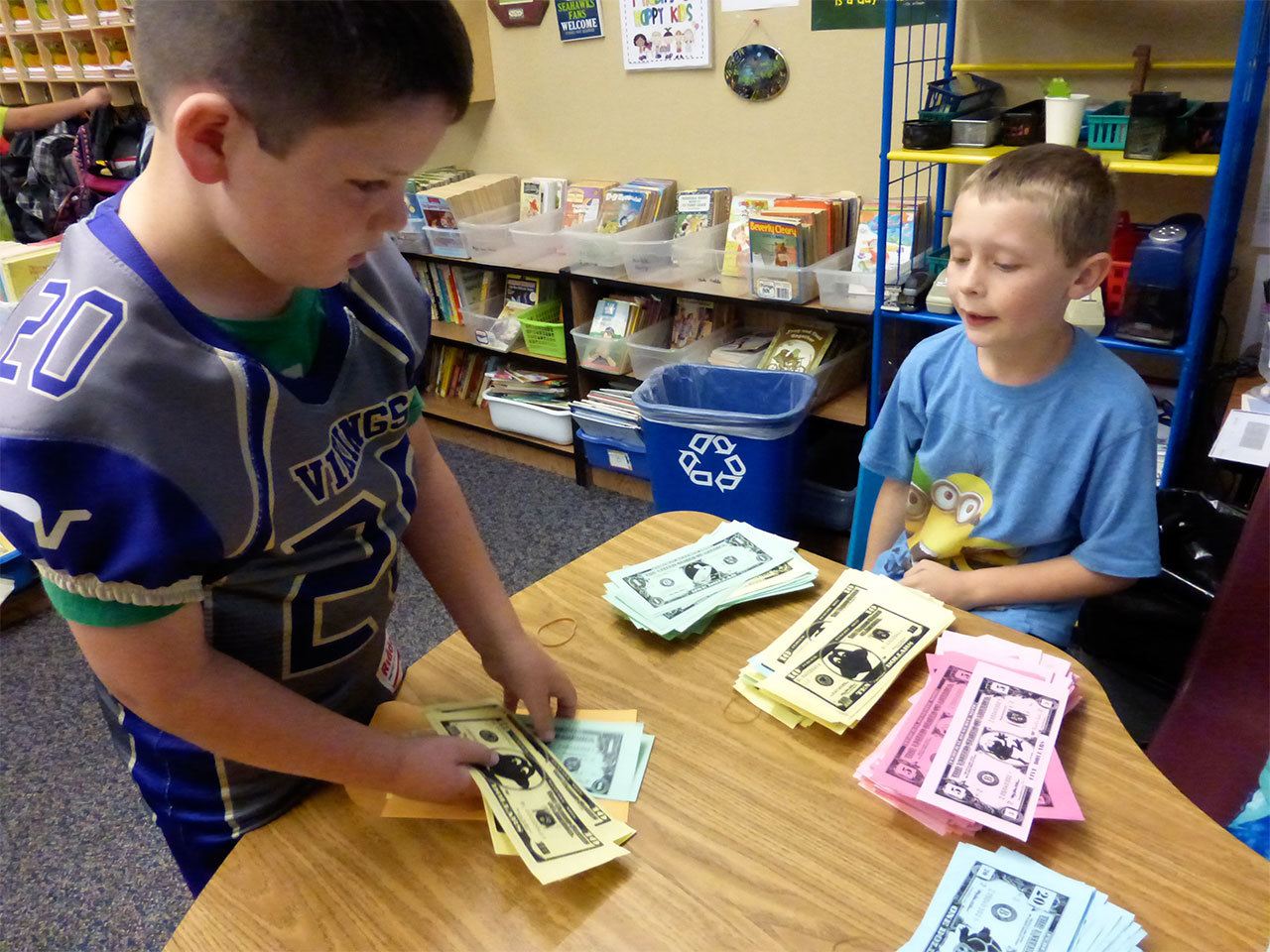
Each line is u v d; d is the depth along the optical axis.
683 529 1.18
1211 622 1.10
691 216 2.49
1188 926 0.65
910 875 0.70
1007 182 1.15
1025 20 1.92
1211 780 1.07
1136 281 1.63
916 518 1.49
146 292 0.58
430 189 2.87
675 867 0.71
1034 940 0.63
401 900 0.70
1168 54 1.79
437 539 0.92
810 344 2.36
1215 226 1.52
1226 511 1.65
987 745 0.79
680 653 0.96
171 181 0.58
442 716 0.86
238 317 0.64
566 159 2.87
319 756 0.69
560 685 0.87
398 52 0.49
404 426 0.82
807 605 1.02
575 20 2.60
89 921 1.55
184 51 0.49
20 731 2.00
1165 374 2.00
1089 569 1.26
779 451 2.18
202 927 0.69
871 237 2.15
